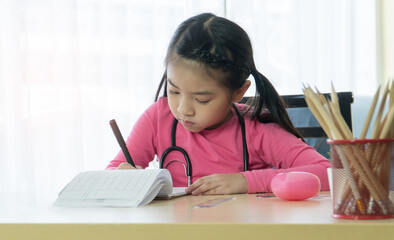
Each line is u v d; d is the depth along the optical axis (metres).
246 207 0.75
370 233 0.52
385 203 0.60
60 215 0.67
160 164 1.41
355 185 0.60
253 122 1.41
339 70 3.36
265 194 1.02
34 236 0.58
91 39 3.03
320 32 3.35
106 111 3.04
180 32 1.25
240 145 1.41
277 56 3.34
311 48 3.35
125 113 3.05
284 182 0.86
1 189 2.91
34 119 2.95
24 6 2.94
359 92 3.37
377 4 3.37
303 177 0.86
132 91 3.08
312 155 1.29
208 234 0.54
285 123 1.40
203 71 1.18
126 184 0.86
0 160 2.92
